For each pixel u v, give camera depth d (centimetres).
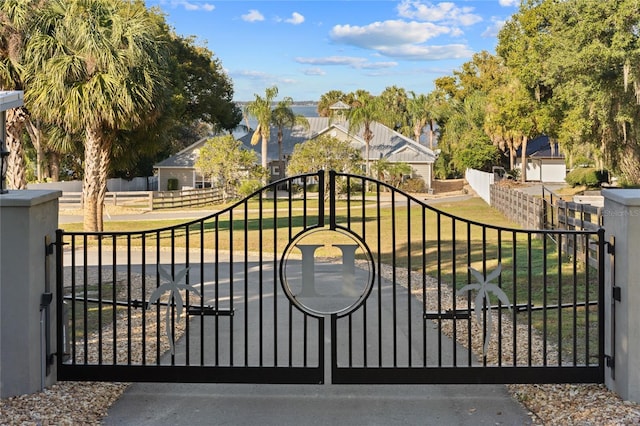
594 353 585
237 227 2011
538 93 3006
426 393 491
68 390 477
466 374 476
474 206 2864
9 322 455
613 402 446
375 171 4112
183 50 4391
